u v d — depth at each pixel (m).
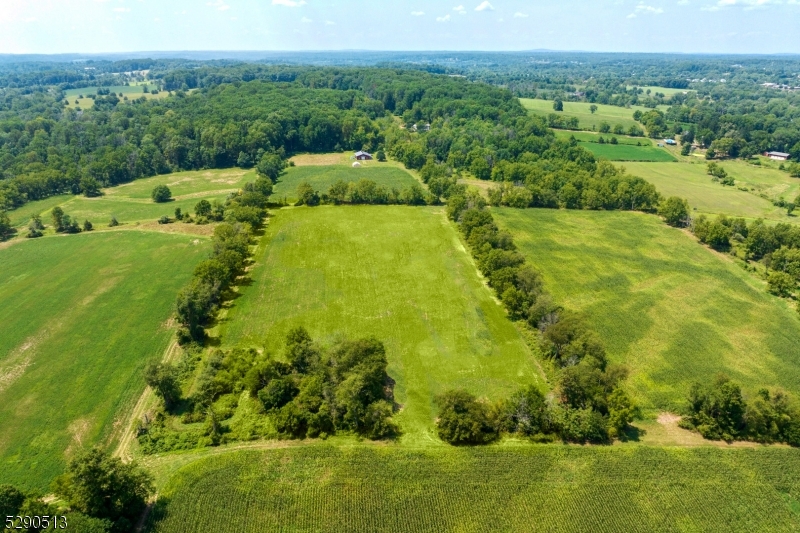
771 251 109.25
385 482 53.25
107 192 160.38
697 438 61.25
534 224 129.88
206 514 49.16
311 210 138.38
